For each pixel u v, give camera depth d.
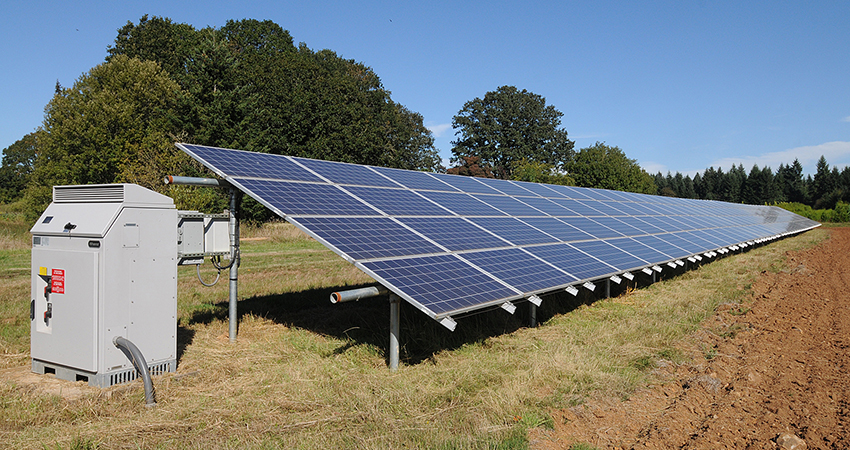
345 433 5.29
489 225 11.93
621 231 17.05
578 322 10.81
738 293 14.74
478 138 82.81
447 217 11.27
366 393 6.44
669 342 9.23
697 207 34.19
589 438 5.49
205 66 42.41
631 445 5.33
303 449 4.88
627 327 10.15
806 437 5.64
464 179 16.77
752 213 45.47
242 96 44.41
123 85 46.84
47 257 7.16
